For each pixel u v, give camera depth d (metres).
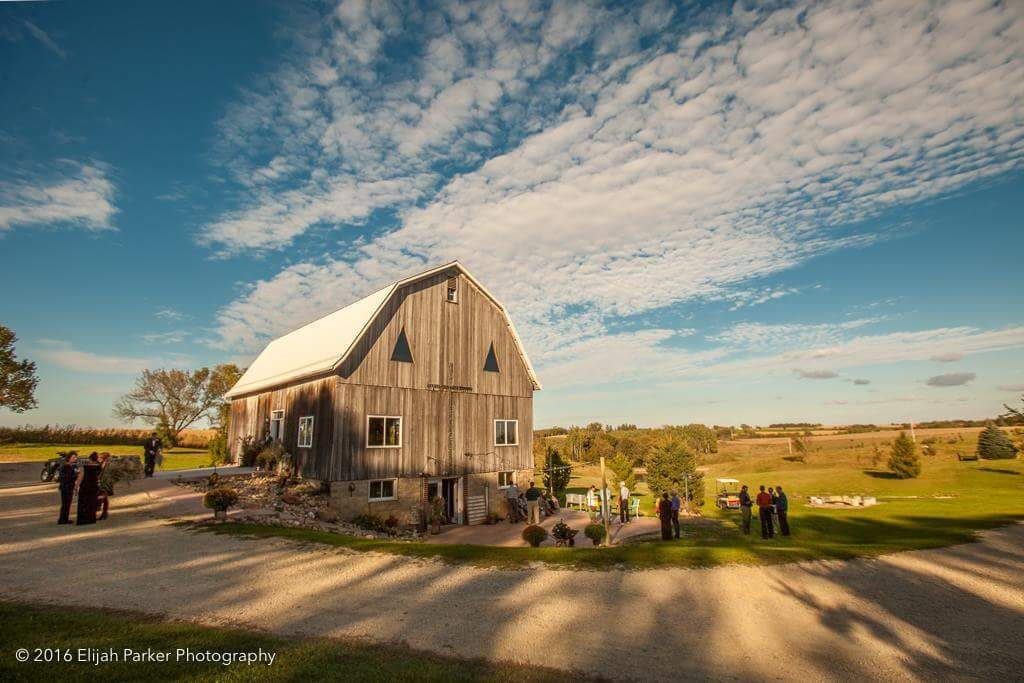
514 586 10.55
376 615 8.88
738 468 63.16
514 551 13.20
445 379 26.69
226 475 25.11
